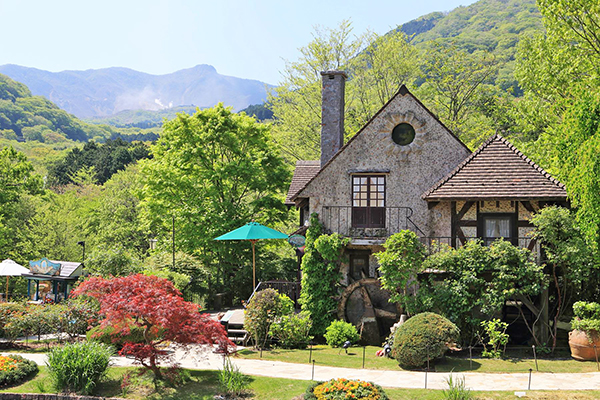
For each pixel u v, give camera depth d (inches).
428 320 649.0
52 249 1530.5
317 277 877.8
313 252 884.0
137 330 704.4
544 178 770.8
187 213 1243.8
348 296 847.7
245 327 756.6
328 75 971.9
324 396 509.4
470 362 643.5
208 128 1290.6
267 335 765.9
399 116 879.1
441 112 1658.5
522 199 751.7
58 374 587.5
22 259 1584.6
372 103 1642.5
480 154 826.8
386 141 884.6
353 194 895.1
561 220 697.0
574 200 707.4
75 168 2950.3
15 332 778.8
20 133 5565.9
